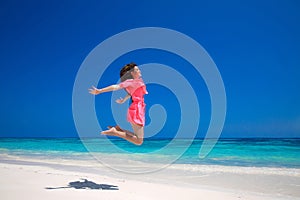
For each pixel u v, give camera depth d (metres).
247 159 14.49
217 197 6.63
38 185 6.95
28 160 14.36
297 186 8.14
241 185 8.27
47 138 39.94
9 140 36.06
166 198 6.27
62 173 9.48
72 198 5.70
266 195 7.09
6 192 6.05
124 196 6.16
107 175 9.48
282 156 15.90
